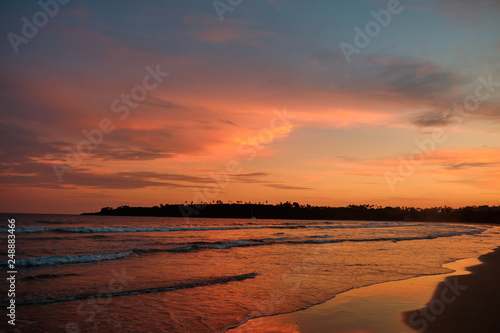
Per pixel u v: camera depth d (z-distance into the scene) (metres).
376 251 20.20
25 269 12.28
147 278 10.92
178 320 6.87
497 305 8.10
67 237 27.56
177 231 42.50
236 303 8.18
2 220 57.12
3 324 6.31
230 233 40.03
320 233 41.94
